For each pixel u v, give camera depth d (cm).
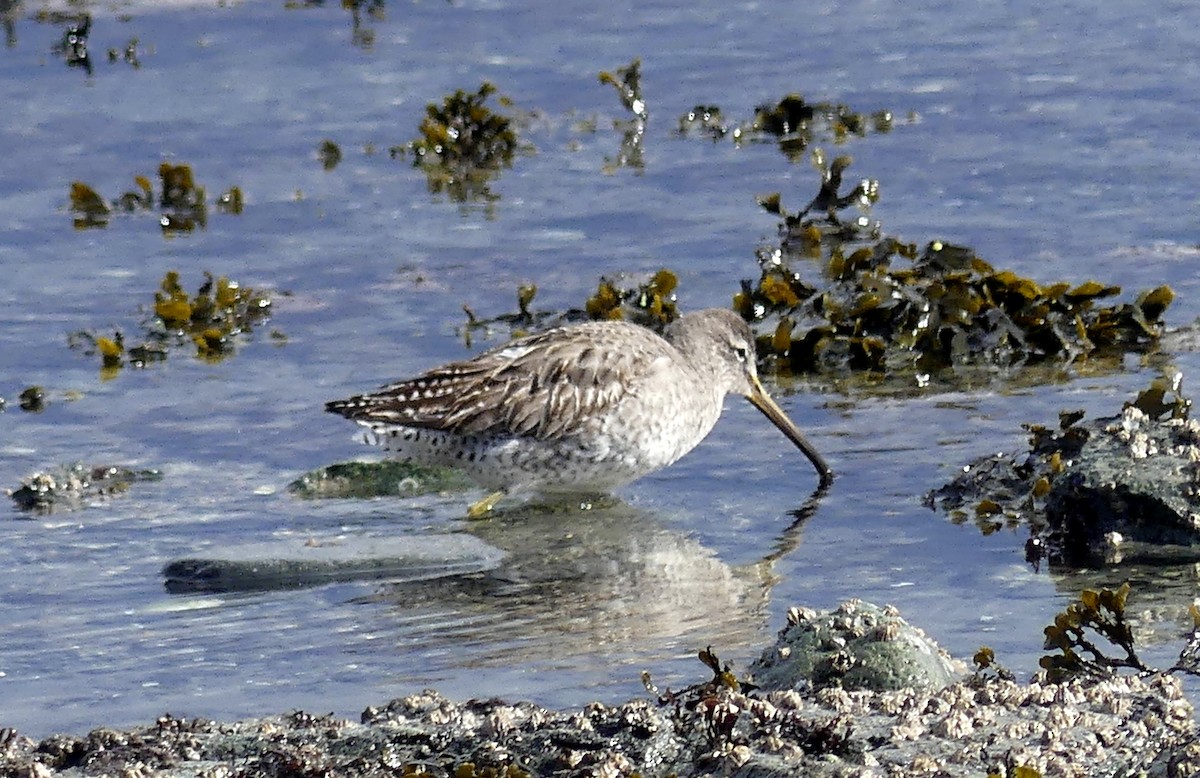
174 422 1463
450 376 1332
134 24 2722
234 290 1702
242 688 982
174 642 1055
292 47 2623
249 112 2362
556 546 1215
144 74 2503
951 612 1048
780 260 1747
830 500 1275
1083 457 1180
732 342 1404
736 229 1912
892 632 913
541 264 1823
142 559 1195
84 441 1424
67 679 1005
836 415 1447
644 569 1161
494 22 2722
